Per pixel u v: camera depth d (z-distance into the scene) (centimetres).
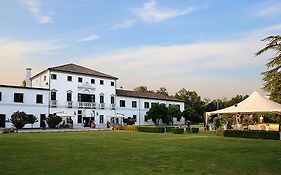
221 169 1208
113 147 1992
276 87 1842
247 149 1903
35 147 1948
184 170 1181
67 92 5847
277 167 1255
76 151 1756
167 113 7050
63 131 4247
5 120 4994
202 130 4509
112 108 6600
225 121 4422
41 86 5872
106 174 1093
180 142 2411
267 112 2912
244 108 3036
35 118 4978
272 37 1784
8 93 5062
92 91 6262
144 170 1175
